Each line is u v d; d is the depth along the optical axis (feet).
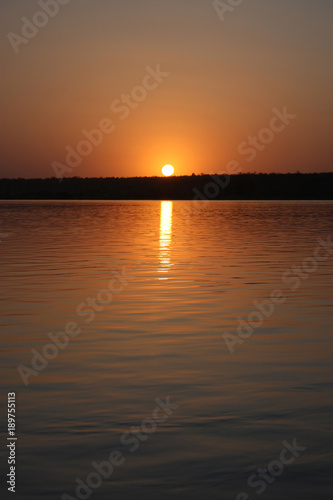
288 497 13.87
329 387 21.25
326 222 136.67
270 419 18.24
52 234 99.96
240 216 168.04
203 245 78.84
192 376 22.59
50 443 16.58
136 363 24.36
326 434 17.10
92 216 165.99
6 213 180.65
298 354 25.72
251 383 21.71
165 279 47.70
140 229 112.98
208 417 18.40
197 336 29.04
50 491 14.19
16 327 31.09
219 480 14.60
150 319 32.96
